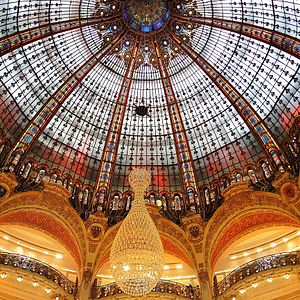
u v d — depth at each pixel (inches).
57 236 822.5
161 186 916.6
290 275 754.8
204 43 894.4
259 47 839.1
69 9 835.4
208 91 916.6
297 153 780.6
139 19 911.0
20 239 859.4
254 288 800.9
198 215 841.5
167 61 930.1
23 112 834.2
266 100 856.3
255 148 872.9
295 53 785.6
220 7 851.4
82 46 880.3
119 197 895.7
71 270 889.5
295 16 772.0
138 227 512.1
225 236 837.8
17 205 779.4
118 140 927.0
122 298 754.2
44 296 796.0
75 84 880.9
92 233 826.2
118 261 491.2
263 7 801.6
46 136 871.7
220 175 895.7
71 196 848.9
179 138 930.7
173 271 901.2
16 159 807.7
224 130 911.0
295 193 767.7
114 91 929.5
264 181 819.4
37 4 789.9
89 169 904.9
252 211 816.3
